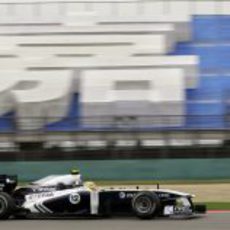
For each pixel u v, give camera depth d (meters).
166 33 138.75
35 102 134.38
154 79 135.00
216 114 132.88
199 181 101.81
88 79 135.75
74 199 47.91
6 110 133.62
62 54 137.50
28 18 140.00
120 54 137.62
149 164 108.00
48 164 109.12
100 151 111.44
